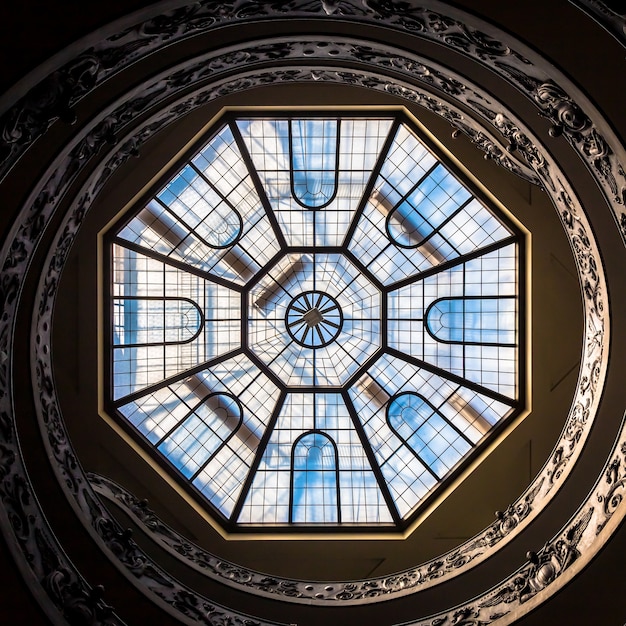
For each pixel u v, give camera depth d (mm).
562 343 12039
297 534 12344
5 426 7246
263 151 12422
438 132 11805
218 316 13219
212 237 12898
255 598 9914
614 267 7801
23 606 7129
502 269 12633
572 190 7816
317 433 13367
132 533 10023
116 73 6160
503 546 9656
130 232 12297
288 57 8305
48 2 4902
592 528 8039
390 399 13367
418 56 7422
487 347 12820
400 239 13102
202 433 13008
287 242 13273
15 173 6305
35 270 8070
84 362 11758
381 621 9648
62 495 8656
